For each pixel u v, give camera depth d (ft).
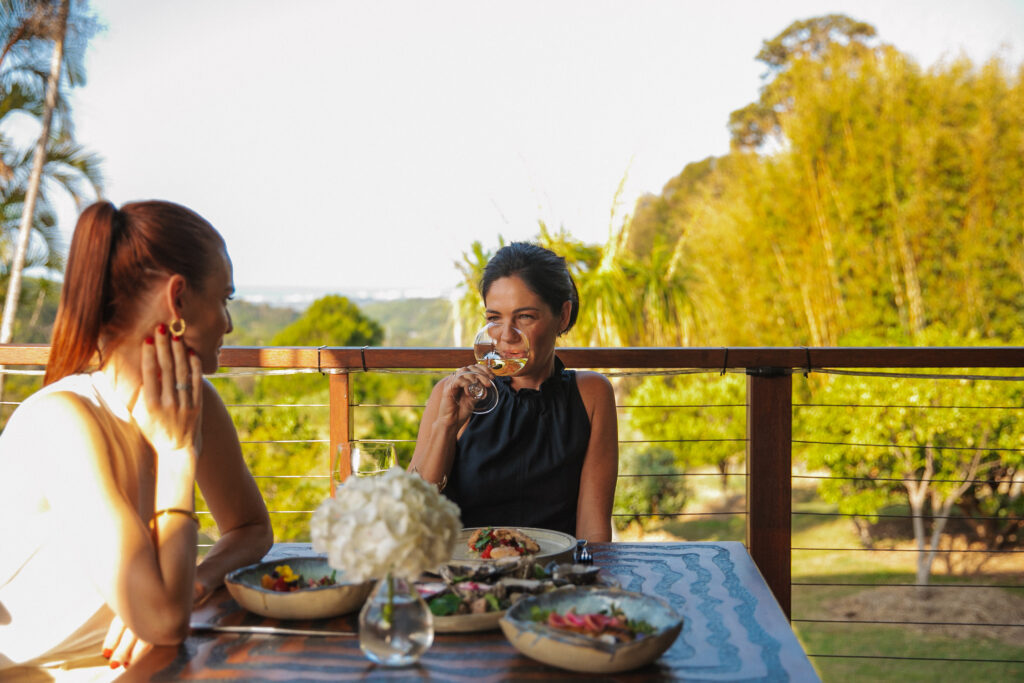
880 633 18.85
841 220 30.91
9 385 44.14
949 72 30.53
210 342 4.11
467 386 5.55
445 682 3.14
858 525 23.81
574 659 3.16
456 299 21.45
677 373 7.34
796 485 27.02
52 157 49.21
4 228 48.24
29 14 47.44
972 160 29.53
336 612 3.82
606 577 4.24
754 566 4.58
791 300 31.50
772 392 7.19
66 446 3.77
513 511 5.92
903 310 30.14
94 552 3.59
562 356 7.32
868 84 31.37
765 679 3.16
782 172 32.32
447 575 4.02
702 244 33.78
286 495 21.88
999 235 29.27
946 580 21.24
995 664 16.78
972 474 20.18
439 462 5.63
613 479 6.05
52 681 4.12
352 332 55.52
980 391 19.29
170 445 3.82
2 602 4.07
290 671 3.26
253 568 4.13
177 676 3.22
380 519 3.13
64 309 3.93
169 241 3.91
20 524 4.04
